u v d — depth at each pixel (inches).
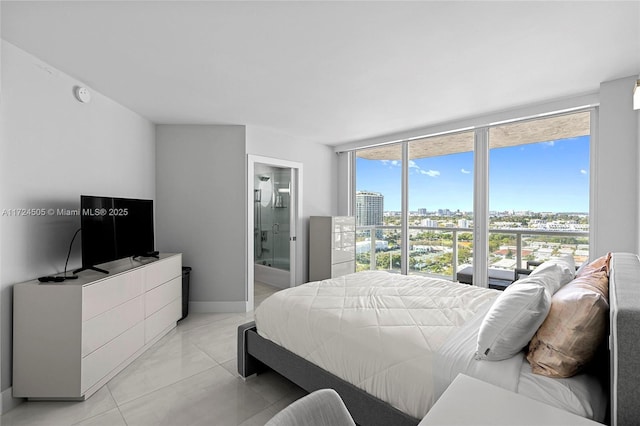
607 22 75.6
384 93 122.5
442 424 37.4
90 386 89.8
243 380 98.4
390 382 64.4
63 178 104.0
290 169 201.2
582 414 47.6
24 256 90.5
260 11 71.5
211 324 145.4
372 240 210.1
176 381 97.6
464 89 118.6
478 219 158.9
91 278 95.2
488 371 56.9
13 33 80.2
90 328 90.0
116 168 130.0
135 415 81.6
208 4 68.9
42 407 84.8
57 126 101.4
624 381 39.9
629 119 106.4
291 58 94.1
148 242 133.9
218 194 163.3
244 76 106.4
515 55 92.4
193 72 103.3
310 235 201.3
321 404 39.6
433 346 65.9
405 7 70.2
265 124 165.0
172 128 160.6
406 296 98.7
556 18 74.1
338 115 150.0
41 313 85.8
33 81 92.5
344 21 75.6
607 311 52.8
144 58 93.6
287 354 86.7
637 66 99.0
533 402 41.8
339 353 74.5
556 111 130.6
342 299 95.9
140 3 68.3
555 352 53.7
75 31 79.2
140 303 114.0
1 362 83.2
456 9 70.8
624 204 107.0
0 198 83.5
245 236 165.2
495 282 154.9
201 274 162.7
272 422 34.3
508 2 68.3
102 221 107.8
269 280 221.8
